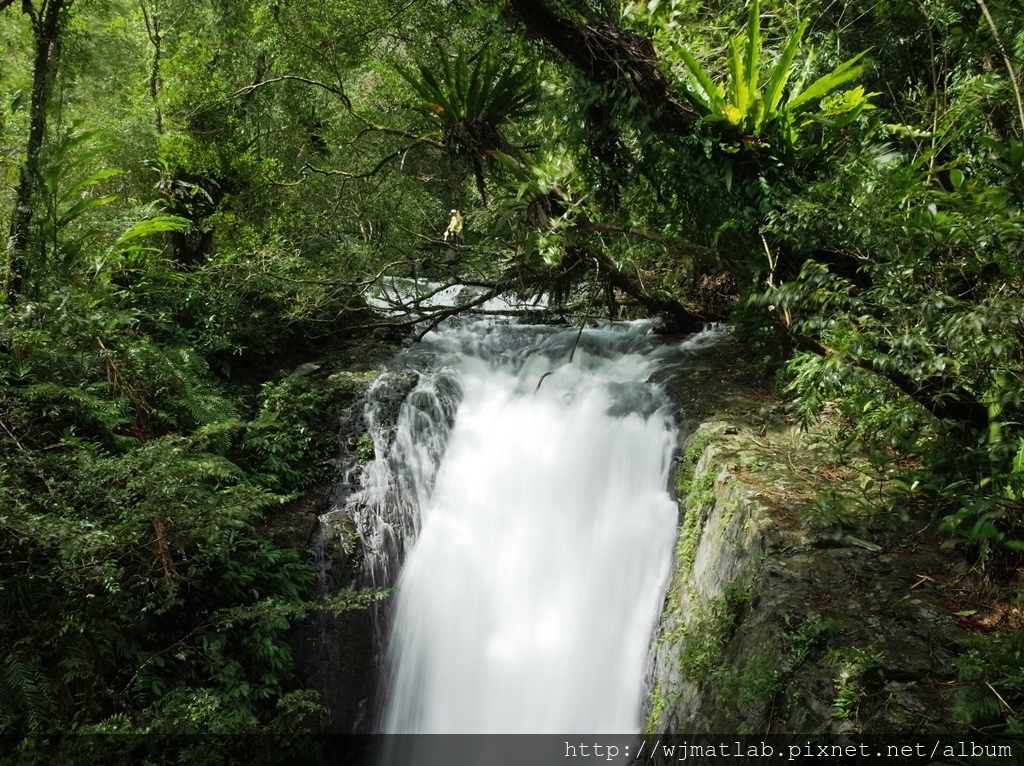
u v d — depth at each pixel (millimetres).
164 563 5520
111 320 6941
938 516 4734
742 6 6930
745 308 6215
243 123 10539
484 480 7785
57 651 5070
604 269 8391
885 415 4559
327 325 10031
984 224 3484
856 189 4660
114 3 10109
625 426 7469
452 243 10508
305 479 7621
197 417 6977
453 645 7117
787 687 3957
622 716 6238
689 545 5953
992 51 4723
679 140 5406
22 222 7121
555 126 7016
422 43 9516
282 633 6457
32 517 4875
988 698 3338
